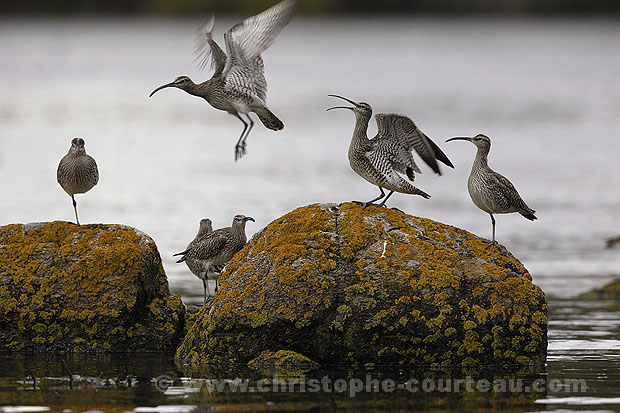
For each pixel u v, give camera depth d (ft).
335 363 42.96
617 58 298.56
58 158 130.72
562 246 81.00
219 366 42.78
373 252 42.98
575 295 63.93
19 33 328.49
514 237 84.69
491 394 38.58
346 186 109.60
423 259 42.93
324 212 44.45
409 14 379.96
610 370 42.57
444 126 163.43
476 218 91.97
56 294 45.60
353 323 42.19
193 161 130.82
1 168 120.26
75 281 45.65
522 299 43.09
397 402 37.45
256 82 47.62
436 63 290.15
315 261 42.57
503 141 149.07
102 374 41.65
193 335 44.70
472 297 42.75
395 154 45.11
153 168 123.65
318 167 124.88
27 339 46.06
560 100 208.33
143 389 39.06
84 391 38.73
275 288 42.32
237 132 162.40
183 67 263.29
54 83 232.12
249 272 43.14
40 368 42.83
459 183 113.39
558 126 167.02
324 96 213.46
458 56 306.55
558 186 111.86
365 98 208.85
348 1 369.50
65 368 42.80
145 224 86.58
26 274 45.75
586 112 186.80
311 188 107.96
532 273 70.85
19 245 46.21
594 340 49.93
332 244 43.14
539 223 90.79
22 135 153.48
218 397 37.83
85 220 87.56
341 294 42.27
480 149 46.21
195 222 88.17
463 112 184.85
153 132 162.40
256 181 113.09
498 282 43.01
